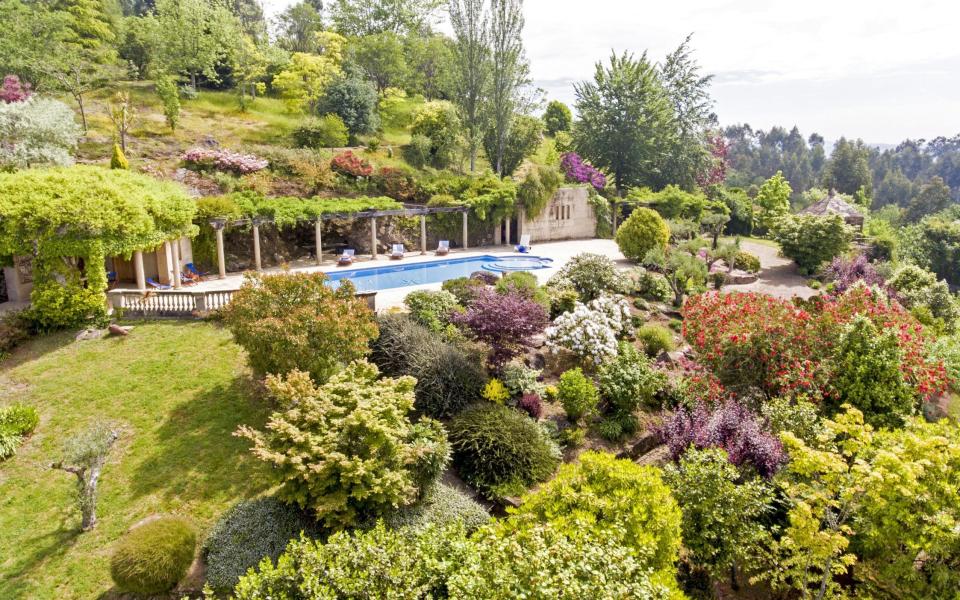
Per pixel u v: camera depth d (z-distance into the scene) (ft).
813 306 56.24
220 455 41.32
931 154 570.87
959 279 154.20
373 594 22.56
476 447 41.29
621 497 29.07
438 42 181.06
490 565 21.76
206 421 44.83
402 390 37.55
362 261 97.86
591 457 31.63
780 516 34.04
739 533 30.81
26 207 54.70
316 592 22.35
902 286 91.66
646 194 133.90
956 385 57.11
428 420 38.47
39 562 32.48
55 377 49.21
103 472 39.24
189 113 129.59
